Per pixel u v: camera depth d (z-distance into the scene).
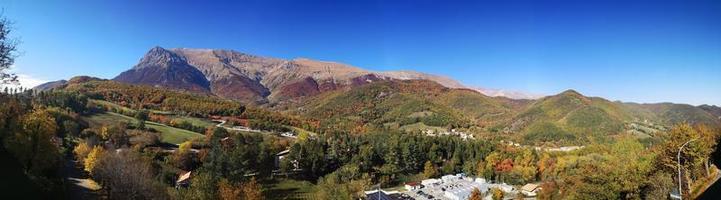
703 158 52.44
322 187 93.50
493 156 147.62
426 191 122.31
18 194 35.66
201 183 64.94
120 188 60.38
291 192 100.94
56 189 52.25
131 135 127.94
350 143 150.75
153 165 91.25
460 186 128.75
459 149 156.62
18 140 48.88
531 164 141.62
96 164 74.31
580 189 59.44
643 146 143.88
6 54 31.62
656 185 56.22
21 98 121.69
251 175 112.12
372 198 106.50
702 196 20.39
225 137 148.00
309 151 129.62
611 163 99.19
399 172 141.50
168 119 180.00
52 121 56.97
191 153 114.25
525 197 111.12
